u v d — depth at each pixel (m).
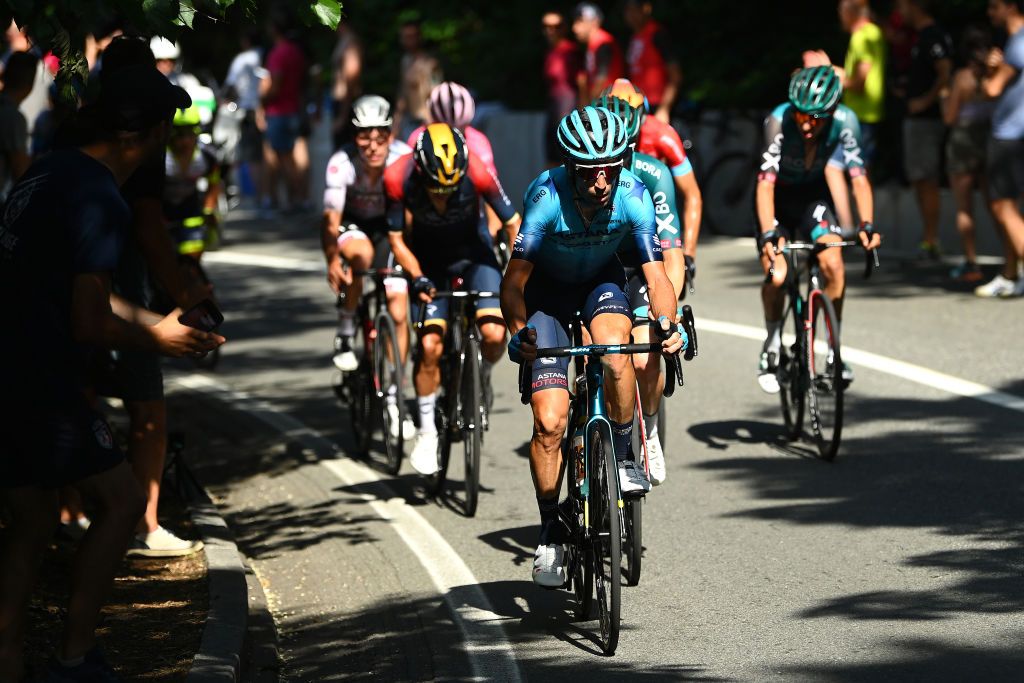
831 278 28.66
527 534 24.73
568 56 60.22
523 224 19.98
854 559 21.94
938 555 21.84
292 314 48.28
